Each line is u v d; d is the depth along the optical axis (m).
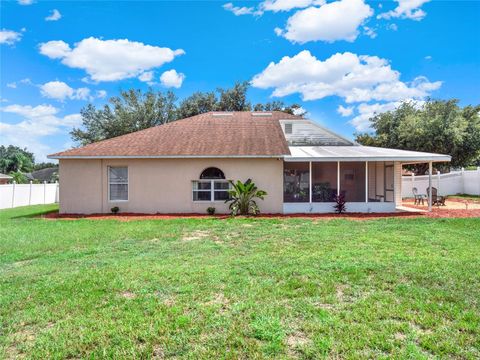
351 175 24.94
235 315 5.34
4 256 9.77
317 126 25.81
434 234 12.26
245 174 20.61
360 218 17.42
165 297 6.23
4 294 6.56
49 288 6.79
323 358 4.06
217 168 20.78
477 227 13.79
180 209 20.70
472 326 4.83
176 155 20.05
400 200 23.77
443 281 6.86
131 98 47.25
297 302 5.84
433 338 4.51
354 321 5.09
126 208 20.78
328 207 20.39
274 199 20.48
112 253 9.99
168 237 12.45
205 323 5.07
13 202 28.67
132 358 4.19
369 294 6.21
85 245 11.16
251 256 9.23
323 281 6.92
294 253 9.52
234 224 15.59
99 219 17.86
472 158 36.97
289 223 15.77
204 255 9.48
